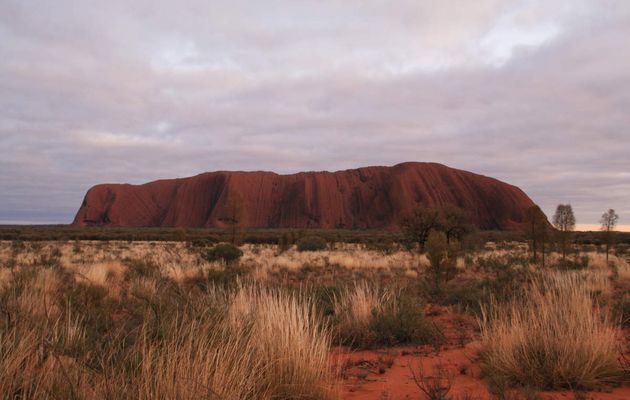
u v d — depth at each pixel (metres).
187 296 6.33
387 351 6.77
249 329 5.23
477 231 40.03
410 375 5.55
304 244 43.31
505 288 11.33
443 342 7.44
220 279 13.69
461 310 10.64
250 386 3.98
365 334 7.47
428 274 17.70
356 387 5.00
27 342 4.11
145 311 6.03
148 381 3.39
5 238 63.03
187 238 63.94
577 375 4.95
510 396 4.45
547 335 5.54
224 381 3.76
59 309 6.46
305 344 5.01
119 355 4.23
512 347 5.45
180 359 3.73
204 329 4.51
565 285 8.86
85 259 27.42
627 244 57.38
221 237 63.59
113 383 3.46
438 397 4.35
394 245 47.12
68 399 3.19
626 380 5.13
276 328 5.21
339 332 7.60
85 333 4.97
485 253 37.22
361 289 9.83
